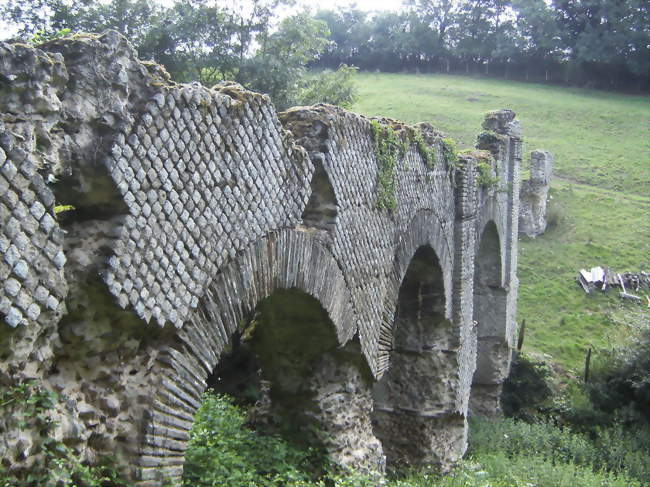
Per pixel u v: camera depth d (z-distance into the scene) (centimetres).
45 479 363
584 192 3384
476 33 5659
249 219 534
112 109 400
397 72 5644
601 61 5119
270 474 676
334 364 761
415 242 941
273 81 1644
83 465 407
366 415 809
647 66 4950
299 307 678
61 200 407
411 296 1119
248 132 525
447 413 1123
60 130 381
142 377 452
